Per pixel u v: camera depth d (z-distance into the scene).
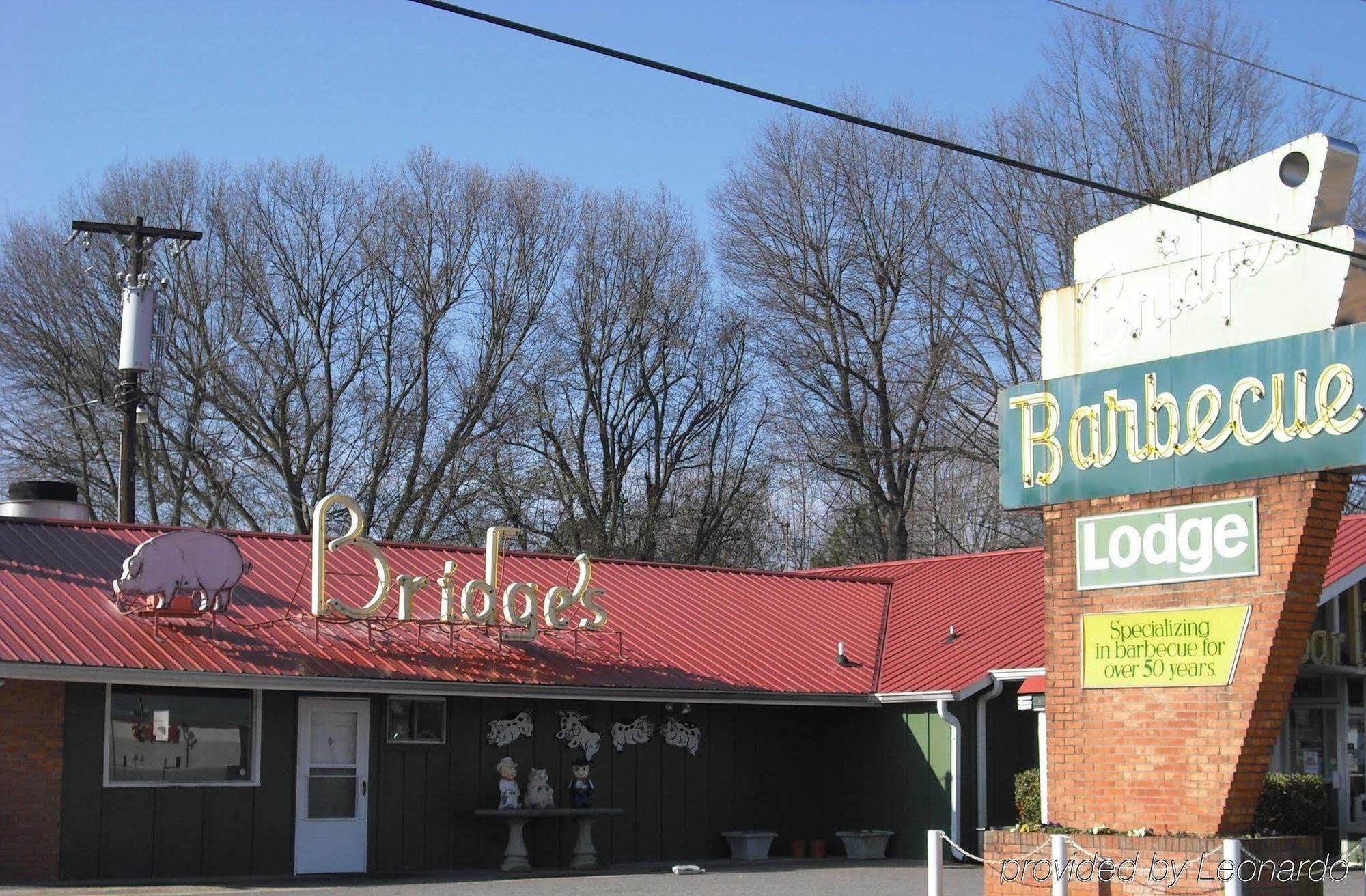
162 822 20.91
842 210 47.88
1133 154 43.94
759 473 51.25
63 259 44.56
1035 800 23.97
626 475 49.91
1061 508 17.28
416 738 23.19
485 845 23.53
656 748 25.45
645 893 19.58
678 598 28.36
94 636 20.41
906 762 25.95
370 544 22.58
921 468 49.78
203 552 21.16
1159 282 16.62
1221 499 15.72
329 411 45.59
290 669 21.05
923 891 20.08
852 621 29.16
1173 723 15.88
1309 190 15.33
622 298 49.50
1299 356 15.14
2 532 23.39
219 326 44.88
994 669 24.83
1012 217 45.78
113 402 40.22
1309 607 15.24
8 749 19.92
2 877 19.62
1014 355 45.69
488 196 47.97
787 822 26.73
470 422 47.00
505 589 23.64
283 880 20.97
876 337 48.16
